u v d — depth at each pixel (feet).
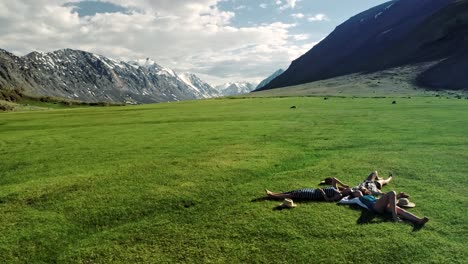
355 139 105.70
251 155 88.07
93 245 46.98
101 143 114.73
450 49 562.25
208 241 46.39
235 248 44.50
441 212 51.78
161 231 49.73
